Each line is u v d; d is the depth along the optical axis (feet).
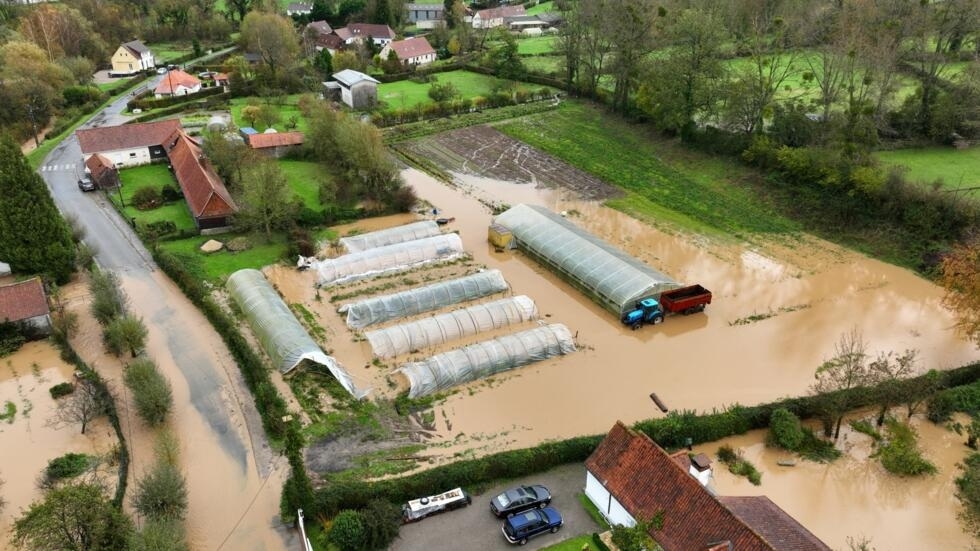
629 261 197.88
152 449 138.51
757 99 290.97
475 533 118.93
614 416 148.97
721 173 281.95
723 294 199.82
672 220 247.50
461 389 157.28
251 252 220.02
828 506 127.03
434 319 175.22
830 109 297.53
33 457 136.56
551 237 216.74
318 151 295.69
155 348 171.53
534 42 540.93
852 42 274.98
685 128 308.40
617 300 184.24
